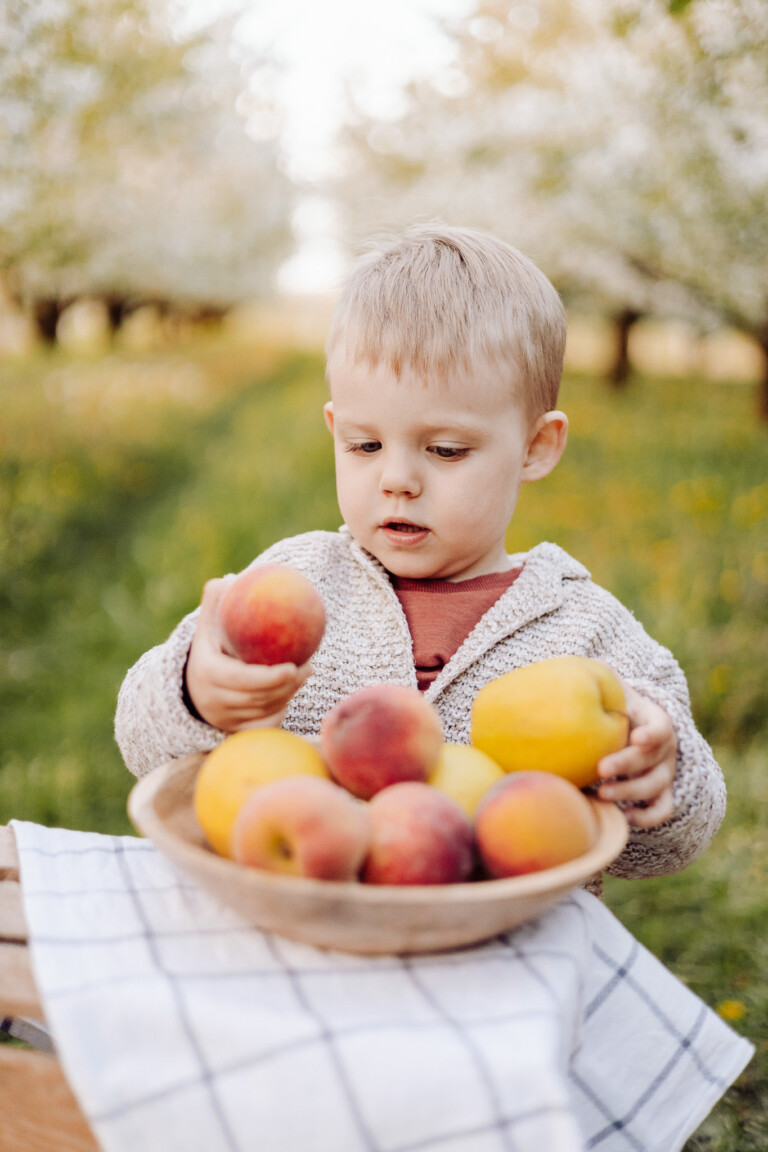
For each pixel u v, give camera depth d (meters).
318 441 8.73
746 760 3.12
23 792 3.09
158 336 23.61
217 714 1.07
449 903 0.76
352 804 0.83
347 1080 0.72
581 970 0.90
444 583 1.50
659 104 5.84
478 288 1.38
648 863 1.26
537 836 0.86
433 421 1.32
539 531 5.46
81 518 6.35
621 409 11.58
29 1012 0.89
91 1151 0.97
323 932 0.81
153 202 12.03
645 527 5.53
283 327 30.03
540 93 7.75
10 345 15.20
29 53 6.02
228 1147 0.73
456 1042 0.73
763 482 6.61
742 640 3.70
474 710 1.06
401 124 9.23
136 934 0.91
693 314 9.75
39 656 4.41
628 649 1.44
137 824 0.90
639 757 1.00
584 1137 0.98
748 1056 1.04
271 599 1.02
